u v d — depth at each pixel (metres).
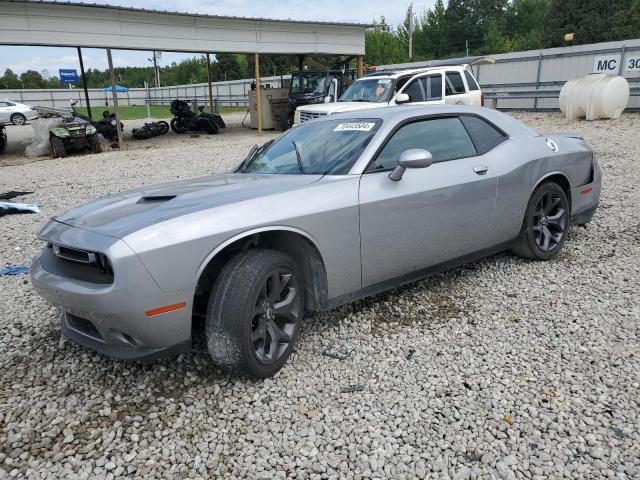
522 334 3.54
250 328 2.89
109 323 2.74
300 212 3.12
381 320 3.84
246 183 3.46
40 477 2.41
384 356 3.34
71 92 52.88
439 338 3.54
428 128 3.98
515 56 22.39
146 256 2.65
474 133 4.26
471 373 3.10
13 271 5.21
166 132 21.66
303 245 3.25
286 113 20.33
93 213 3.19
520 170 4.34
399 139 3.77
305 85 19.45
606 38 43.34
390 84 12.06
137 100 58.03
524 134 4.62
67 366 3.37
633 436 2.51
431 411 2.78
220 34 18.62
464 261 4.21
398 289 4.36
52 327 3.95
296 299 3.24
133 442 2.64
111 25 16.27
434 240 3.84
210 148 15.75
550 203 4.71
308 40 20.72
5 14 14.58
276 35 19.92
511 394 2.88
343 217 3.30
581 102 16.64
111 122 18.39
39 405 2.95
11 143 20.19
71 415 2.86
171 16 17.44
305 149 3.91
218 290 2.88
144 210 3.04
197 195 3.20
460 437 2.57
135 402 2.96
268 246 3.38
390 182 3.55
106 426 2.77
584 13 44.50
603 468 2.32
